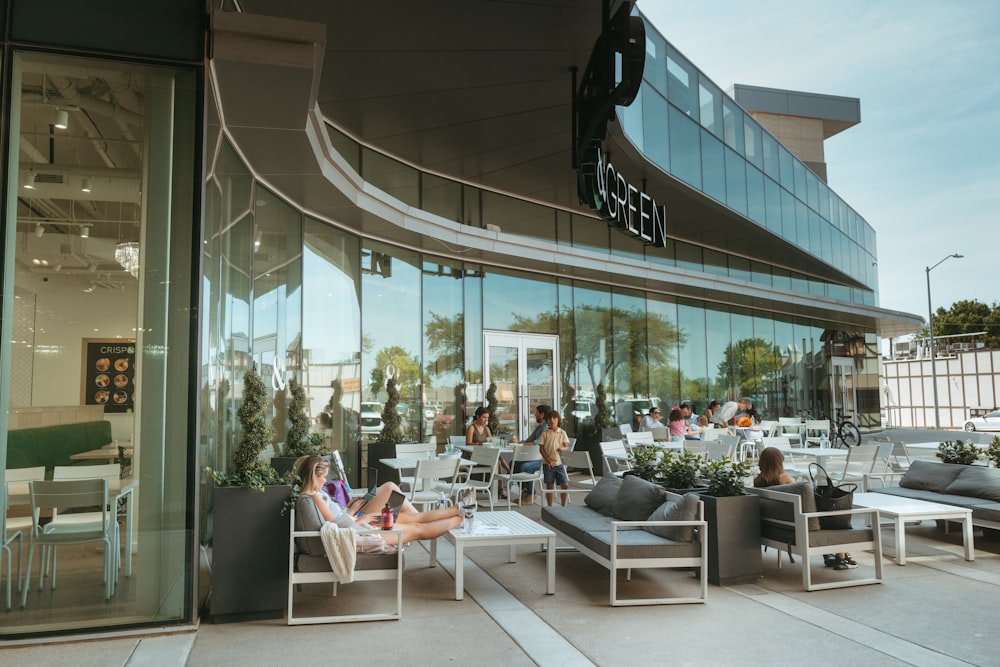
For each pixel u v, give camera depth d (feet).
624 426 46.44
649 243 35.94
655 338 54.39
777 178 60.13
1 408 14.49
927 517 20.85
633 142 36.14
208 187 17.72
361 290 34.81
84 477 14.85
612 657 13.08
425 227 34.78
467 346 41.27
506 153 36.68
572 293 48.19
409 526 18.90
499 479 33.81
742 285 56.13
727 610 16.12
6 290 14.70
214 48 16.16
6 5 15.05
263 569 15.62
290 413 24.58
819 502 18.56
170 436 15.43
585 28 24.14
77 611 14.47
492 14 23.02
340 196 28.37
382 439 34.01
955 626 14.89
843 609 16.16
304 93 18.37
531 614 15.83
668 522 16.98
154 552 15.05
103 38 15.55
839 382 80.69
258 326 25.86
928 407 141.28
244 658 13.03
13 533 14.38
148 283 15.67
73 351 15.17
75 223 15.37
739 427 48.08
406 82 28.14
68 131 15.47
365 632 14.60
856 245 85.51
